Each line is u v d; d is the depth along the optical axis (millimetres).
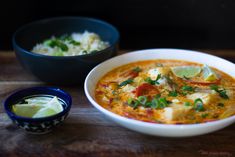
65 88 701
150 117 546
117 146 556
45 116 561
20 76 743
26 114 572
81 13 840
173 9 828
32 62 663
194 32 854
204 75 646
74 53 725
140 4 825
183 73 654
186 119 539
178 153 543
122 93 608
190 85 627
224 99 587
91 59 662
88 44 752
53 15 842
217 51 846
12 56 825
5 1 812
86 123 603
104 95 609
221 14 829
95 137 573
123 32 859
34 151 545
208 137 573
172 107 553
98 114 626
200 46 866
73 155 539
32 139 567
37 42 791
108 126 597
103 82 646
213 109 562
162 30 854
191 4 820
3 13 824
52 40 760
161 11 831
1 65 784
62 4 829
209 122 504
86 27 811
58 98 611
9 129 588
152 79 630
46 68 661
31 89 611
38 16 839
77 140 566
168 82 610
